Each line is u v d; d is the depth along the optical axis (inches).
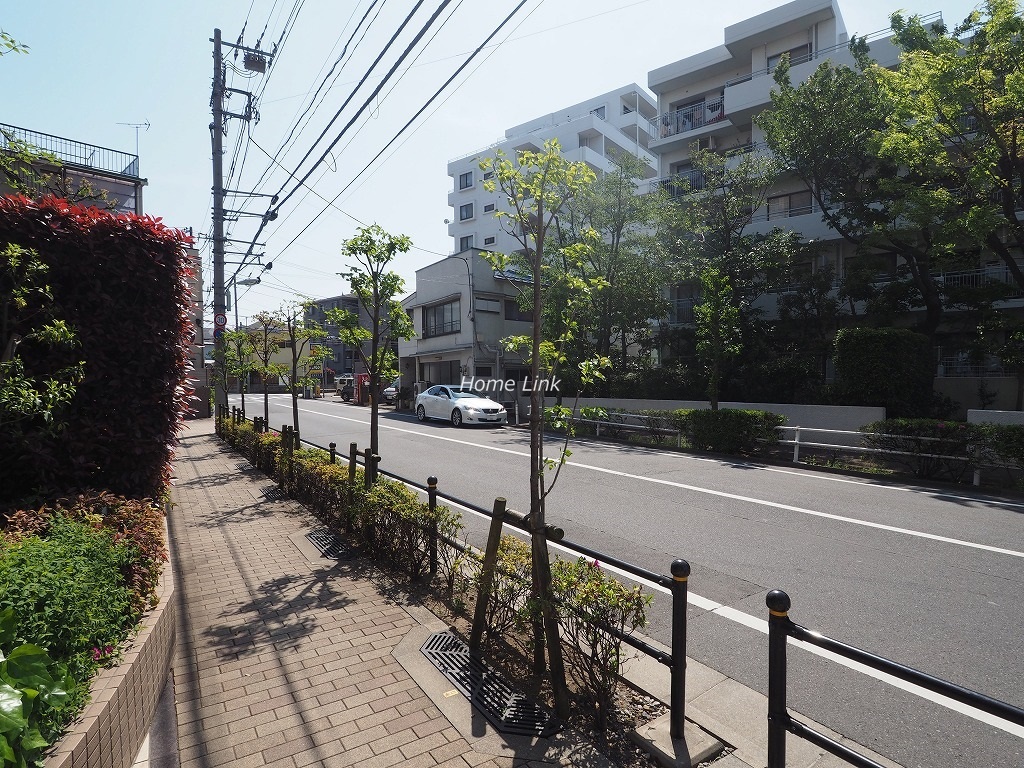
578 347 729.6
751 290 651.5
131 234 185.9
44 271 151.3
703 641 145.5
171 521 249.1
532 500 117.2
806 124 585.3
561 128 1405.0
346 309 263.4
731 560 206.7
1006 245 545.0
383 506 190.4
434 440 557.9
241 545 213.9
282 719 106.0
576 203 666.8
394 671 123.3
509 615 130.7
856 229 613.6
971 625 153.8
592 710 109.9
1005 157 423.5
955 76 396.8
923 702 119.0
